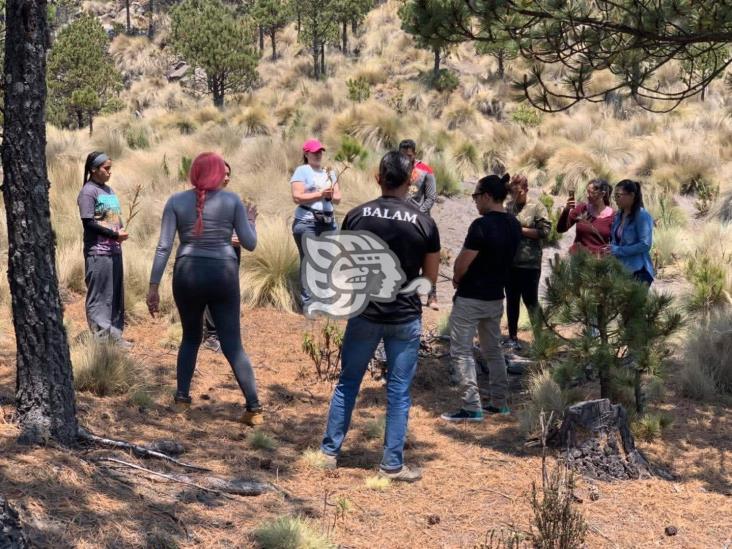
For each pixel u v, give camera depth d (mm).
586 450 4789
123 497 3730
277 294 9039
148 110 37094
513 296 7438
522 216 7270
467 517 4121
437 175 14781
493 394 5996
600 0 5711
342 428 4734
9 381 5461
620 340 5340
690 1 5496
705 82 5992
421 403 6262
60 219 10523
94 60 30406
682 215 14219
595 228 6922
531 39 5750
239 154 15656
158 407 5500
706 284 9070
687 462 5066
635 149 19656
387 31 40188
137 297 8430
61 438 4168
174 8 35781
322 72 37594
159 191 13000
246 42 33969
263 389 6266
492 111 29062
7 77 4004
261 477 4391
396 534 3887
